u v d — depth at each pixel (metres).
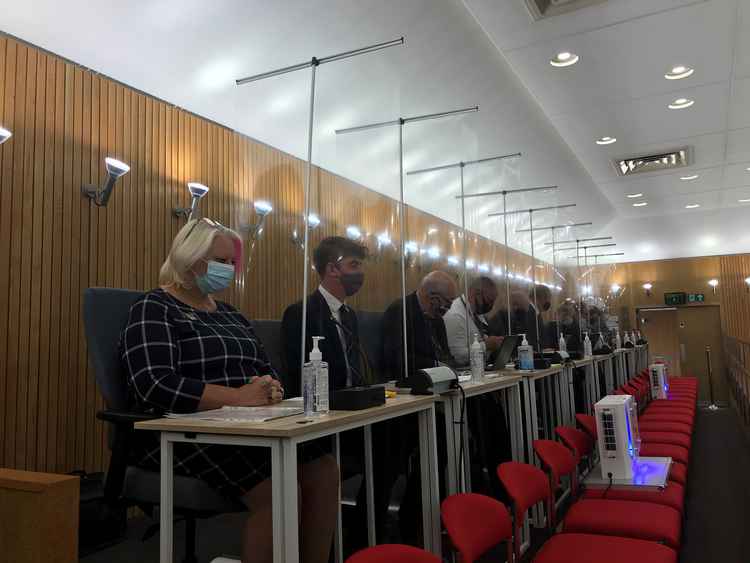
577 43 4.27
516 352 3.99
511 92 4.74
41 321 3.02
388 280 2.95
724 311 12.30
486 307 4.15
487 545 1.52
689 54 4.52
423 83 3.75
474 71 4.13
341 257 2.41
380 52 3.31
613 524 1.91
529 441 3.11
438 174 3.94
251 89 3.13
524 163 5.98
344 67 3.14
